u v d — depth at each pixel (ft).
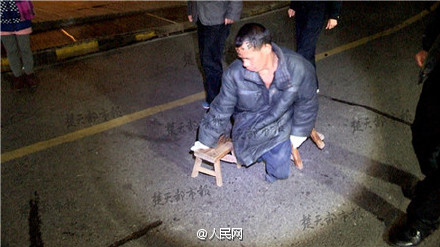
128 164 11.05
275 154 9.50
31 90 15.31
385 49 20.36
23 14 13.97
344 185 10.21
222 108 9.19
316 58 19.07
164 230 8.86
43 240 8.56
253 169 10.80
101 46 19.86
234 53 19.60
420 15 27.17
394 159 11.30
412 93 15.47
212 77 13.04
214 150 9.85
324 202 9.65
